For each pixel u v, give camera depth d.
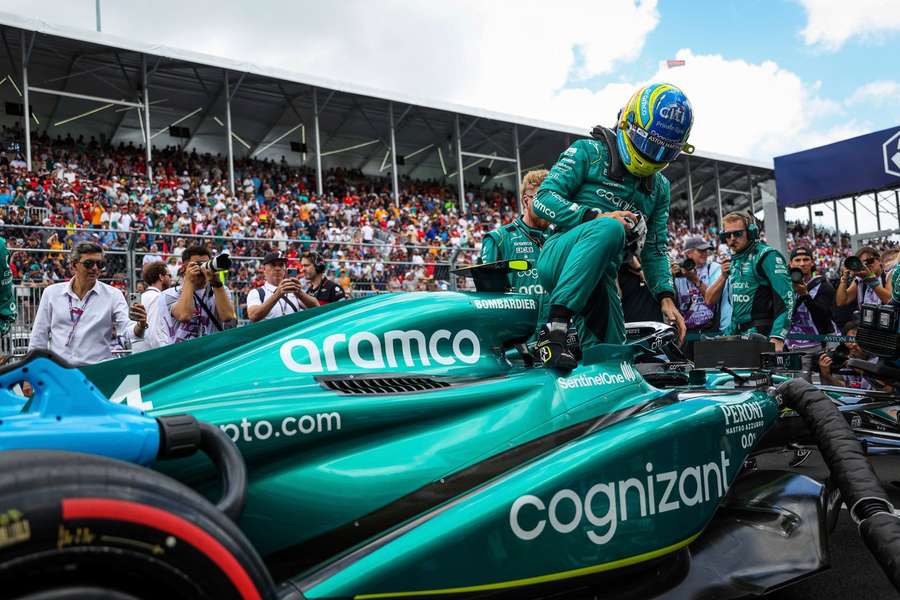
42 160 19.31
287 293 5.88
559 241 2.74
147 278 5.50
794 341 6.91
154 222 15.99
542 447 2.16
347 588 1.68
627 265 5.23
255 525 1.76
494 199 28.97
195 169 22.08
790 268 7.02
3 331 4.64
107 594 1.10
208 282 4.39
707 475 2.34
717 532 2.54
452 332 2.29
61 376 1.37
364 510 1.86
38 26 17.02
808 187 10.31
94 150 21.83
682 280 7.23
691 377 3.16
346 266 10.09
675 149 3.09
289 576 1.81
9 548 1.03
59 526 1.06
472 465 2.03
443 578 1.80
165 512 1.16
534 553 1.94
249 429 1.76
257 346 2.00
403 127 24.98
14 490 1.05
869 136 9.73
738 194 32.41
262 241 9.67
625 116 3.11
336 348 2.07
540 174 5.16
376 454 1.93
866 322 4.17
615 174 3.15
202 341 1.92
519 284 4.57
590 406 2.34
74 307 4.46
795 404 2.71
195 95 22.08
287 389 1.93
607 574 2.07
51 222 14.55
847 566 3.09
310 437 1.84
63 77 19.03
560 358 2.36
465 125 24.88
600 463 2.09
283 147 26.25
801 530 2.49
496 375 2.30
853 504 2.38
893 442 3.78
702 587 2.27
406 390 2.07
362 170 27.66
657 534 2.17
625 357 2.60
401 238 19.20
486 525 1.87
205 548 1.19
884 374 3.72
